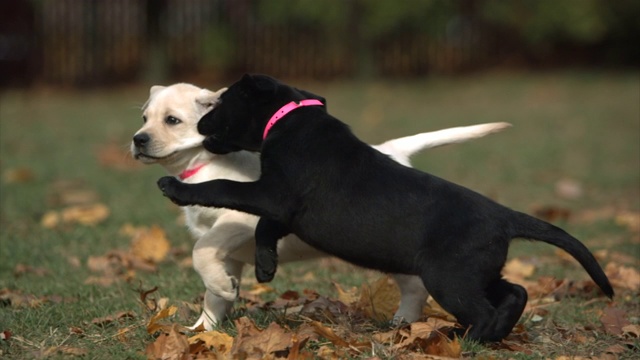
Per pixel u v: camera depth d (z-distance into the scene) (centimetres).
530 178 1493
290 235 697
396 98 2400
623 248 1015
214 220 695
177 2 2569
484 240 609
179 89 730
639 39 3003
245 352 591
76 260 942
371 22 2652
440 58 2845
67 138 1781
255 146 678
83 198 1266
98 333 668
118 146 1647
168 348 605
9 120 1989
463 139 756
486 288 624
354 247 624
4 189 1327
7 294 782
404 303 723
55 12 2478
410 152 750
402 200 618
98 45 2530
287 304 754
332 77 2734
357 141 646
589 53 3039
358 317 725
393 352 617
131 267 919
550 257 991
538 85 2638
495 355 612
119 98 2352
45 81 2498
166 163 717
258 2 2608
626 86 2611
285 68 2691
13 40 2472
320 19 2605
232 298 658
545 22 2823
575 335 687
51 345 634
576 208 1278
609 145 1811
